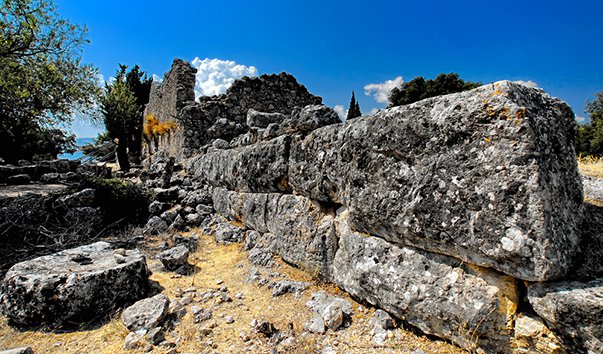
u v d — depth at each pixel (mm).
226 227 6168
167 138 13383
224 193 6801
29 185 8797
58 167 11445
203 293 3809
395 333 2643
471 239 2141
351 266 3244
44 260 3861
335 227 3703
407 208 2555
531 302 1956
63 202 6203
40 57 9961
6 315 3318
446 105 2336
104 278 3426
